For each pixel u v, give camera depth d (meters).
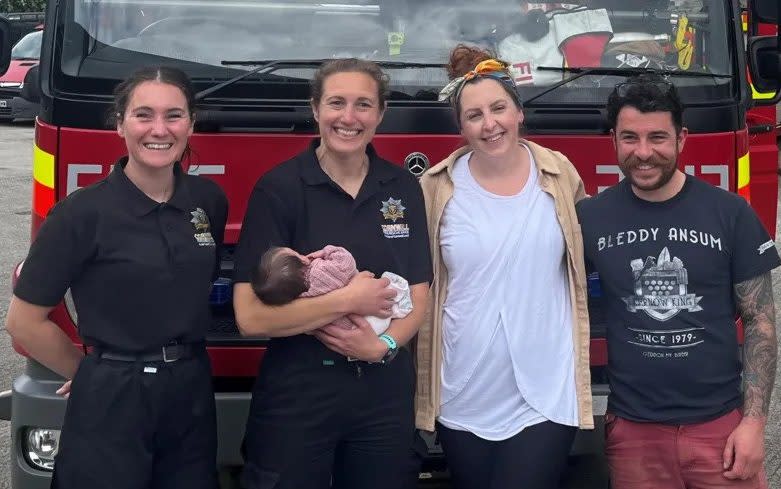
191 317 3.04
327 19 3.95
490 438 3.20
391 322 3.10
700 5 4.14
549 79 3.98
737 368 3.16
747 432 3.04
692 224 3.07
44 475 3.65
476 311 3.18
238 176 3.75
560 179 3.26
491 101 3.11
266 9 3.94
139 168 3.03
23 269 3.00
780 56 4.11
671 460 3.13
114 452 2.99
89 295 3.01
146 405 3.00
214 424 3.20
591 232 3.19
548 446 3.17
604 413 3.67
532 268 3.17
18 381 3.69
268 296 2.98
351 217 3.12
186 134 3.06
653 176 3.03
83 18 3.84
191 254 3.04
